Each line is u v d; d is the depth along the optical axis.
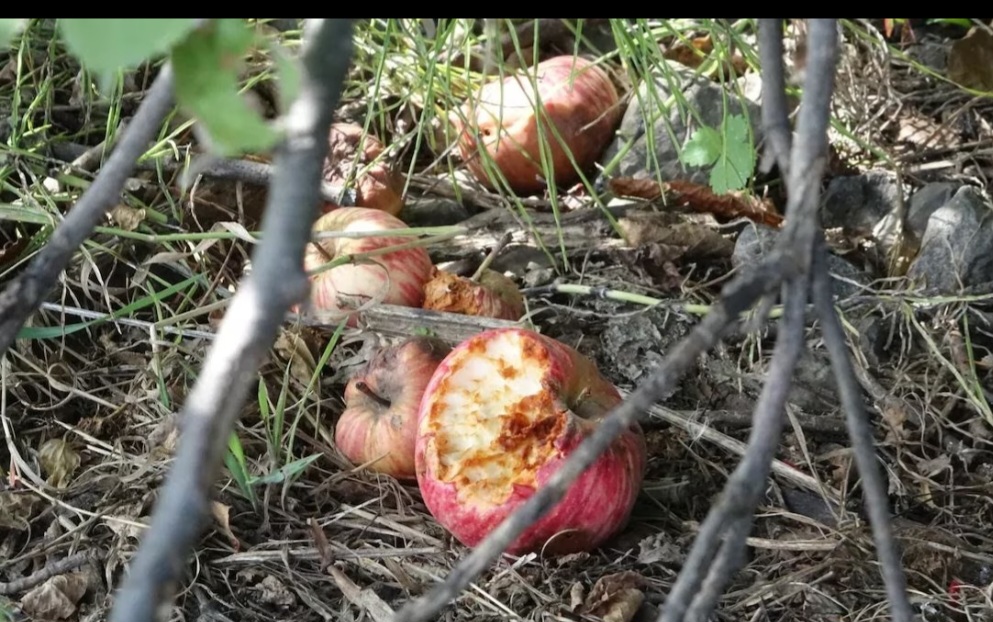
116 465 1.85
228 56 0.58
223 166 2.27
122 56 0.53
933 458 1.98
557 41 2.95
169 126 2.42
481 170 2.65
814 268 0.82
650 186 2.51
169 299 2.23
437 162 2.58
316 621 1.62
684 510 1.85
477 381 1.68
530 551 1.65
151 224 2.30
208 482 0.54
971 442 2.02
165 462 1.83
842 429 2.00
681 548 1.71
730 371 2.09
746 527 0.79
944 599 1.64
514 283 2.27
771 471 1.90
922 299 2.20
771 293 0.78
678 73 2.65
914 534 1.76
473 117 2.39
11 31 0.60
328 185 2.40
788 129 0.88
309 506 1.83
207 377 0.56
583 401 1.68
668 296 2.30
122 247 2.21
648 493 1.85
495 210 2.54
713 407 2.06
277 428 1.85
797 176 0.77
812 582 1.66
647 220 2.40
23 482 1.83
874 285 2.37
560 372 1.66
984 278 2.30
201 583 1.66
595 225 2.48
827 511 1.84
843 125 2.64
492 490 1.59
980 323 2.24
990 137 2.70
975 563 1.73
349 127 2.49
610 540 1.73
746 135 2.24
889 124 2.79
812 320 2.20
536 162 2.59
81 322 2.13
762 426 0.76
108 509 1.76
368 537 1.77
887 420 1.97
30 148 2.33
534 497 0.74
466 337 2.06
